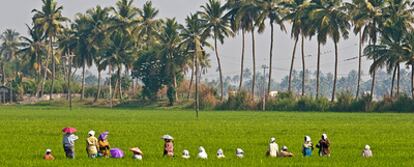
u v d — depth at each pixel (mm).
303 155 100500
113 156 97188
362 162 91625
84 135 145125
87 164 88500
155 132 154000
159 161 92062
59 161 91625
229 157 98438
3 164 88250
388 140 131125
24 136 139375
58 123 193375
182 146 117812
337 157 97812
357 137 139250
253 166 86938
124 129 165375
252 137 139125
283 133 152125
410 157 98625
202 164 88562
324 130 163375
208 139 133125
